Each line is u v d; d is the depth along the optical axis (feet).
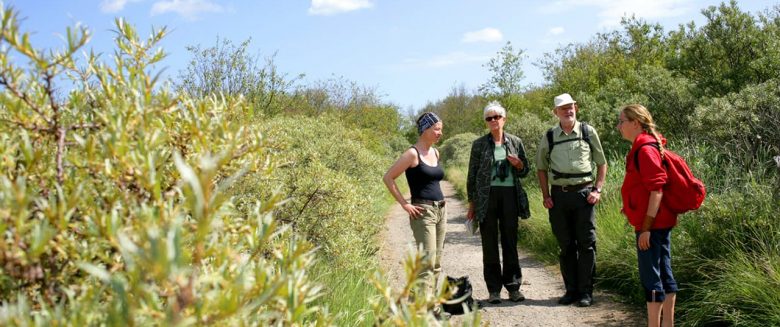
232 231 5.29
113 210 4.71
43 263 4.98
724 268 14.70
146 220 4.34
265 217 5.28
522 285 20.94
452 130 152.05
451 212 45.34
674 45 37.73
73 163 5.43
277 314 4.75
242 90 44.60
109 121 5.45
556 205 18.26
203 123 6.13
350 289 15.70
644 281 13.50
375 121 89.86
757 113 23.79
